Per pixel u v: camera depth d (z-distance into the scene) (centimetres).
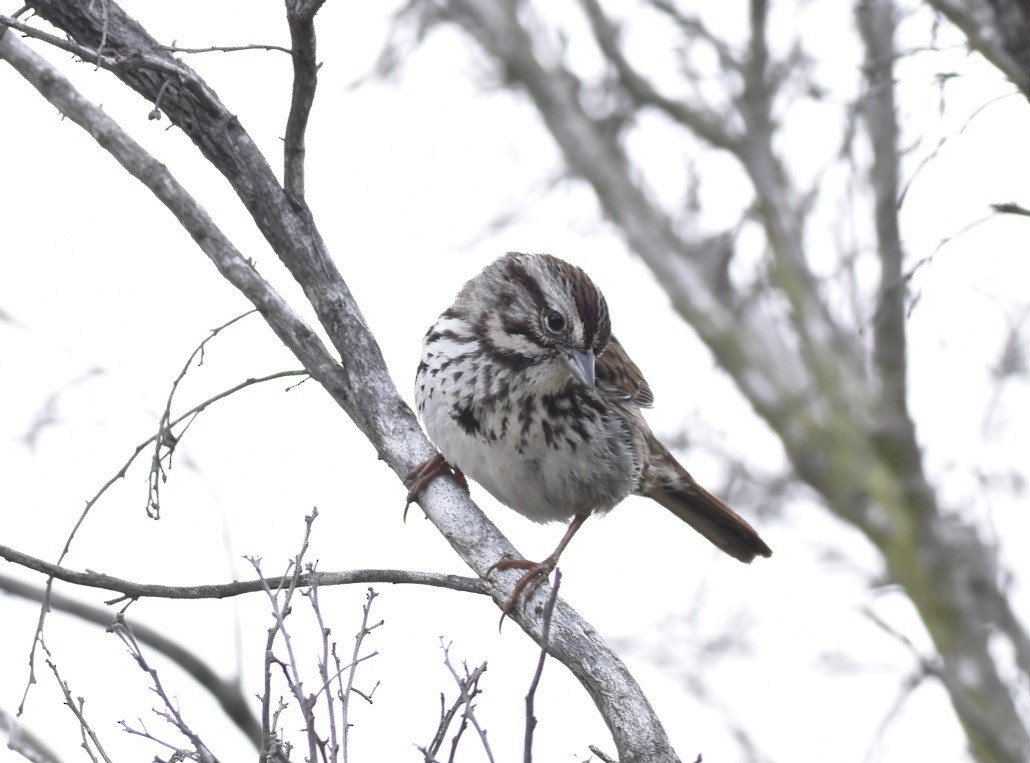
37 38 851
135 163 946
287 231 978
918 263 1007
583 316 1104
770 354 2000
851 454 1902
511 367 1099
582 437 1118
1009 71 923
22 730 947
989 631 1716
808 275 1945
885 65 1351
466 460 1115
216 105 967
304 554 812
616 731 821
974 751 1616
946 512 1833
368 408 966
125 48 959
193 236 954
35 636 845
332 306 975
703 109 1980
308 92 932
